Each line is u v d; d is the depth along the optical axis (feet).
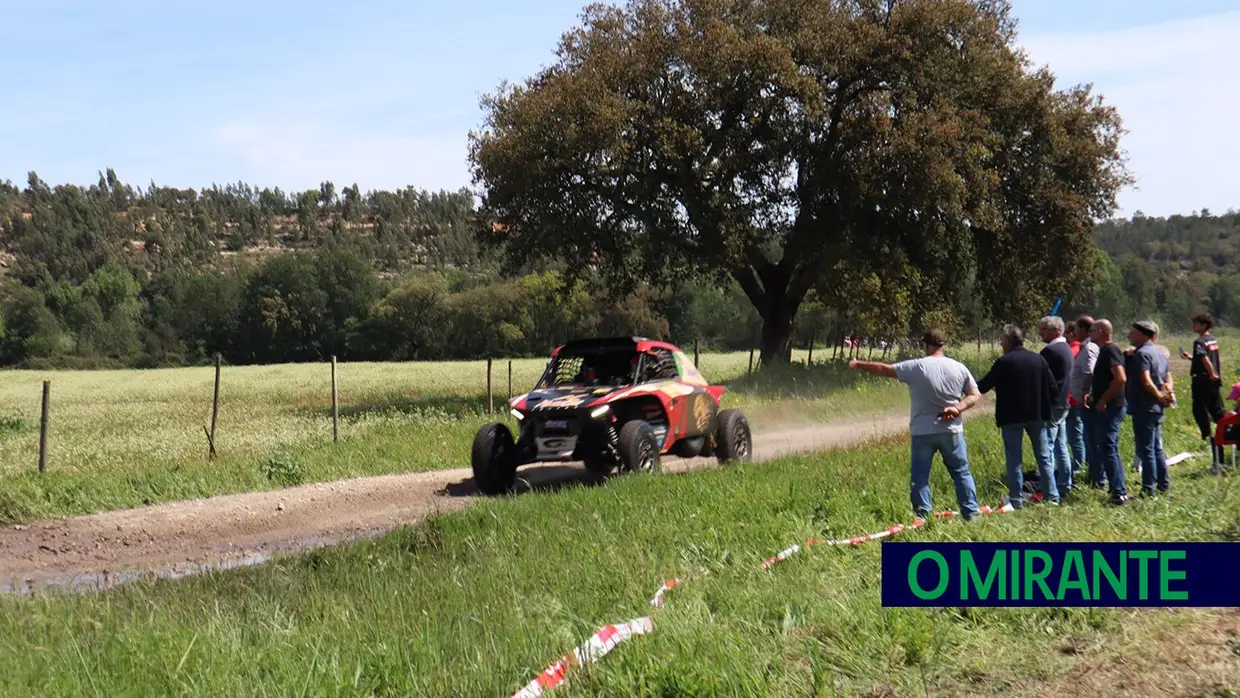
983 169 103.71
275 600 22.93
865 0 107.04
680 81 100.89
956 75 104.88
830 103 105.70
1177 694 13.98
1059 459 33.63
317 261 413.39
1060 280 119.96
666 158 97.86
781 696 14.43
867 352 199.11
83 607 23.30
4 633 20.70
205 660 16.78
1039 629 17.47
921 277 120.37
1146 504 28.37
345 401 119.44
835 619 17.90
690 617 17.84
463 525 31.71
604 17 108.68
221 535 36.37
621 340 45.70
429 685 15.46
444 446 56.39
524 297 363.15
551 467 50.37
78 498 40.55
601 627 18.33
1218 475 33.96
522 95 101.60
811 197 105.50
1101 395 31.45
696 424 46.55
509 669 16.21
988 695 14.62
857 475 36.73
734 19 105.19
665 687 14.55
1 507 38.58
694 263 118.21
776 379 101.55
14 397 148.87
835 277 123.44
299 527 37.63
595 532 28.35
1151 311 434.71
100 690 15.90
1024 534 23.99
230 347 410.11
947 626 17.19
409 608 20.76
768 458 50.85
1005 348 31.19
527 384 135.85
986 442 45.98
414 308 380.58
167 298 455.63
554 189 98.07
